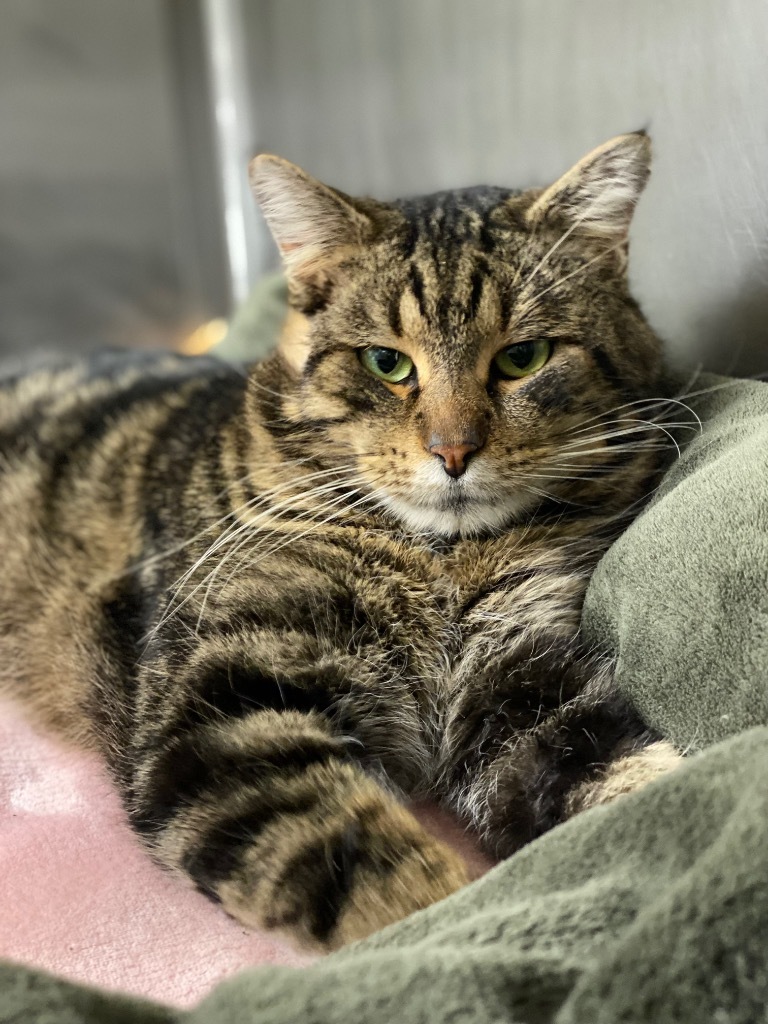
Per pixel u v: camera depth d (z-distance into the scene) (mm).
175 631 1027
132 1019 595
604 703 938
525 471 1047
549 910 612
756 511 797
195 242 2908
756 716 758
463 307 1039
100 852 972
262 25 2477
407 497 1061
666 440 1145
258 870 812
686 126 1356
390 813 851
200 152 2811
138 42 2715
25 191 2729
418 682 1072
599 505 1144
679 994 514
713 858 557
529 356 1063
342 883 789
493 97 1751
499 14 1688
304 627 1004
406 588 1084
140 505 1258
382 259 1092
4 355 2768
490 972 557
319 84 2334
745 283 1311
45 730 1253
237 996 586
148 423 1385
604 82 1483
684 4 1318
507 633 1068
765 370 1298
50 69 2662
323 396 1106
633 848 653
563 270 1090
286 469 1136
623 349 1131
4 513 1390
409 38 1962
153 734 963
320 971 597
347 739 956
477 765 1010
